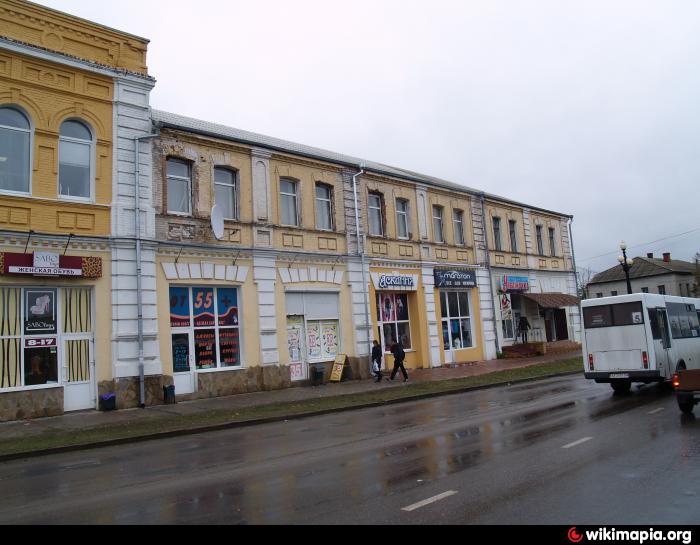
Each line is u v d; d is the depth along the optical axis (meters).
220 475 8.17
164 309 17.45
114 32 17.34
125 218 16.78
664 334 16.97
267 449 10.30
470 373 23.86
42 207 15.39
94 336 15.92
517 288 33.03
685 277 65.94
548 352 32.78
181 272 18.02
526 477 7.18
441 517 5.73
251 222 20.19
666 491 6.33
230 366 19.12
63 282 15.53
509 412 13.62
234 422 13.62
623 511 5.72
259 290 20.02
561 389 18.34
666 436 9.53
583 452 8.56
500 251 32.44
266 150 21.03
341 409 15.91
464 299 29.86
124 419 14.15
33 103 15.57
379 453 9.29
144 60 18.00
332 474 7.85
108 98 17.05
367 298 23.84
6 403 14.26
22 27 15.59
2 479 8.66
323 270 22.44
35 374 14.98
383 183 25.89
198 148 19.12
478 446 9.43
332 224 23.33
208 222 18.98
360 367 22.98
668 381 16.94
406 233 26.95
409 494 6.61
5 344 14.59
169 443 11.69
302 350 21.44
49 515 6.39
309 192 22.48
